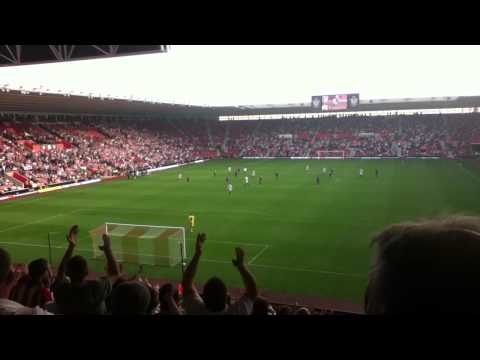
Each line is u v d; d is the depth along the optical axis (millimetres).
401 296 1097
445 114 90062
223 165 72812
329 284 17906
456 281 1050
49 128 65875
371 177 50844
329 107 84625
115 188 47375
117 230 22203
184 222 30016
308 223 28484
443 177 48719
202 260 21562
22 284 6719
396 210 31781
